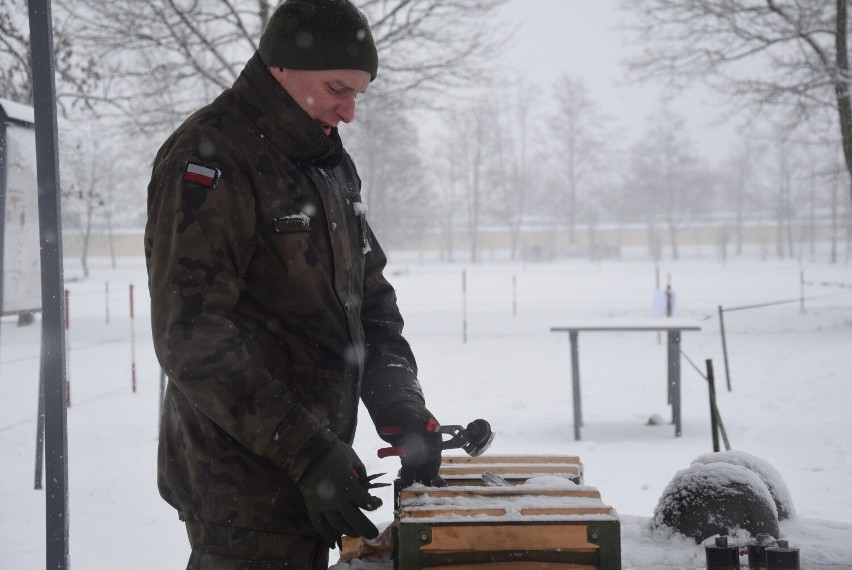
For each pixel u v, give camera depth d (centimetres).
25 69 1327
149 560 433
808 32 1761
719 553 197
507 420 903
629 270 5394
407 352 216
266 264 178
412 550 164
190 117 180
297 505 177
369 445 748
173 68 1141
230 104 180
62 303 202
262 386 164
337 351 186
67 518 201
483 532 165
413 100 1252
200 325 164
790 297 2788
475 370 1302
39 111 204
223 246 169
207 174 169
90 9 1069
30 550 452
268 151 179
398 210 6125
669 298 1045
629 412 947
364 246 207
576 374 807
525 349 1590
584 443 779
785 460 689
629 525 257
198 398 162
